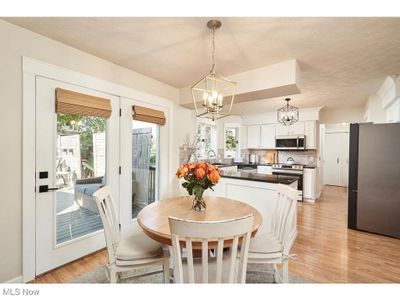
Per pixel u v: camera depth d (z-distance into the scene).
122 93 2.76
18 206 1.88
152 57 2.47
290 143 5.58
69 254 2.25
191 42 2.11
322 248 2.66
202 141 5.77
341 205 4.72
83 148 2.40
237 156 6.52
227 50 2.26
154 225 1.50
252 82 2.75
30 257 1.95
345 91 3.76
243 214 1.73
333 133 7.38
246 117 6.46
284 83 2.49
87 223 2.46
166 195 3.45
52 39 2.08
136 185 3.02
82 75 2.33
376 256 2.46
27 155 1.92
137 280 2.02
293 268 2.21
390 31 1.85
